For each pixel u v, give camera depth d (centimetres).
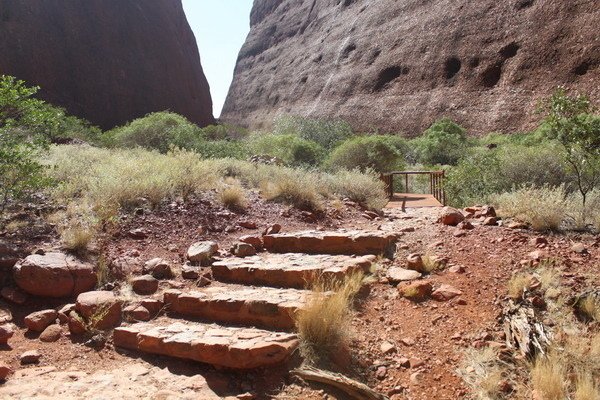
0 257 471
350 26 5928
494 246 530
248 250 565
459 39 4203
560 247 507
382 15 5412
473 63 3988
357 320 405
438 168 1914
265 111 7106
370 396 312
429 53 4419
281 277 473
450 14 4438
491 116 3553
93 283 467
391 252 550
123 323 406
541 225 570
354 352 362
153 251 560
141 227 616
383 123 4441
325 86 5662
